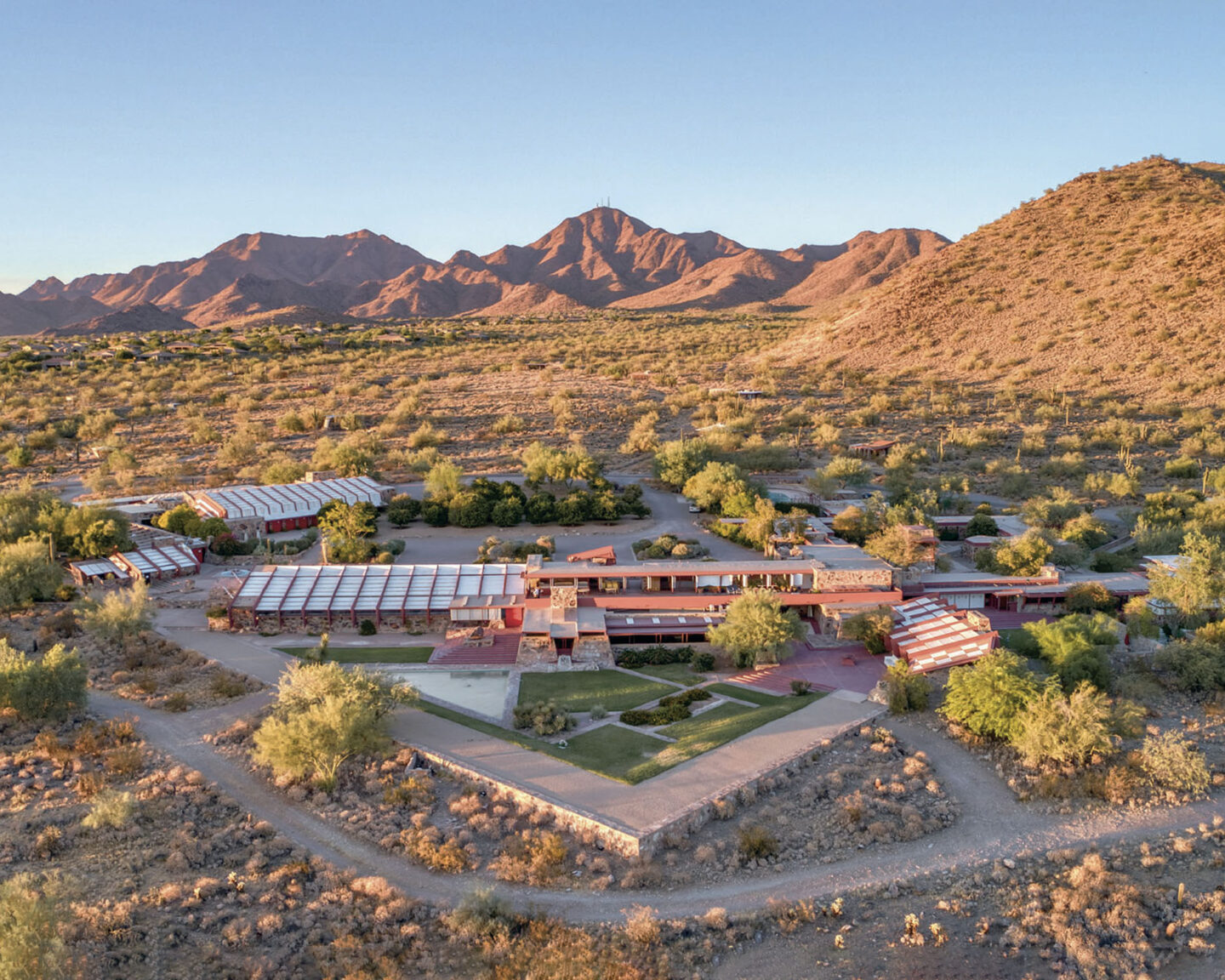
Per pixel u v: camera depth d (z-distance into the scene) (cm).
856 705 6056
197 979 3691
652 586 8125
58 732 5741
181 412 18912
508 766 5219
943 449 15200
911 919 3997
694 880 4325
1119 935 3909
